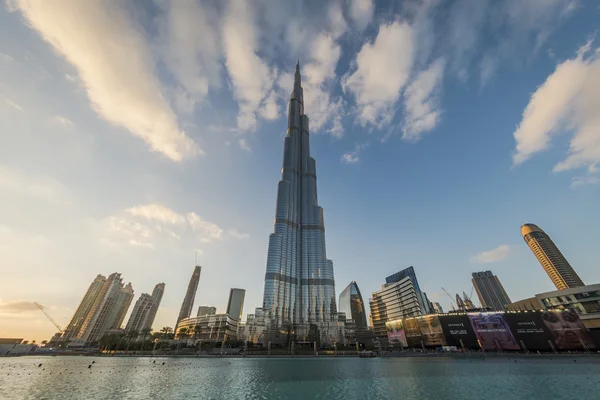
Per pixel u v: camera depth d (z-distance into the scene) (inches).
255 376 2662.4
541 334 5022.1
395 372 2906.0
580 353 4660.4
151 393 1868.8
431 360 4475.9
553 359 4175.7
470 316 5689.0
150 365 3914.9
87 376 2709.2
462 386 2043.6
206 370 3216.0
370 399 1684.3
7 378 2581.2
